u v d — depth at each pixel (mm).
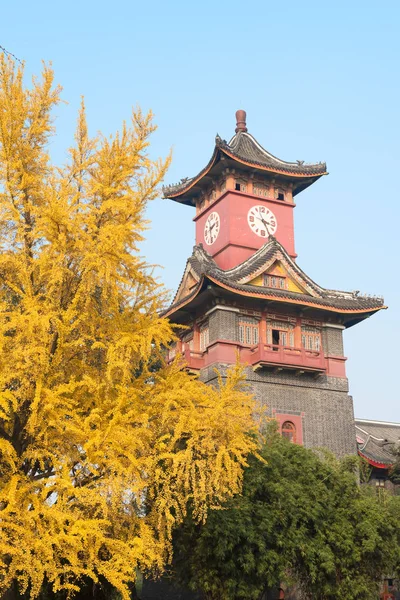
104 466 15086
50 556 13344
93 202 17328
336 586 27688
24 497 14195
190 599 35781
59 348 15453
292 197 53344
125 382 16219
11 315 15359
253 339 43344
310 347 45250
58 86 17953
